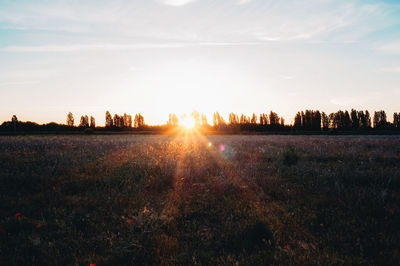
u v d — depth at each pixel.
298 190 5.85
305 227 3.99
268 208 4.76
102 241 3.57
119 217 4.38
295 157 9.08
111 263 3.06
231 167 8.41
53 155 9.80
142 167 7.97
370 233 3.73
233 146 15.39
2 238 3.63
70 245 3.49
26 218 4.24
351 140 21.06
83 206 4.93
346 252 3.26
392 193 5.48
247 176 6.99
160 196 5.62
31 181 6.34
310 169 7.82
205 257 3.20
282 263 3.02
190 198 5.41
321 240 3.56
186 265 3.04
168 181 6.64
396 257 3.05
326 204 4.97
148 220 4.10
